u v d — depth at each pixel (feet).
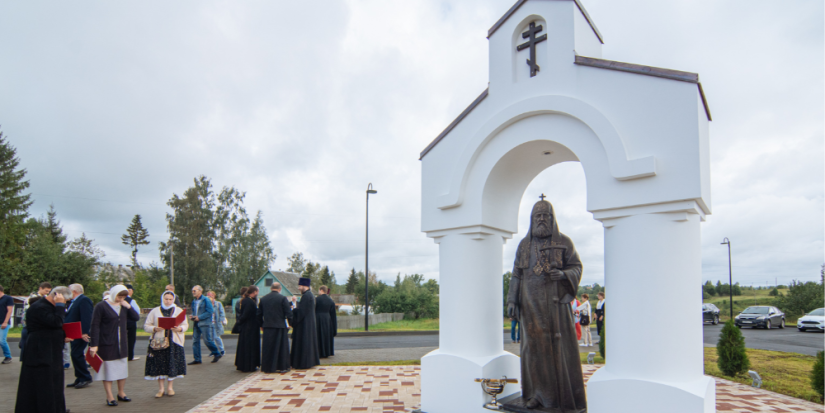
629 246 14.71
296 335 31.58
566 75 16.74
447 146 20.57
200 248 128.06
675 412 13.17
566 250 16.81
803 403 21.84
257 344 31.17
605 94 15.61
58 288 19.62
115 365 22.02
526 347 16.90
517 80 18.45
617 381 14.25
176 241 128.36
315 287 194.29
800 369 30.89
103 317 21.89
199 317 34.19
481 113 19.40
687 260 14.05
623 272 14.76
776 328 83.71
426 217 21.03
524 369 17.06
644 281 14.28
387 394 23.41
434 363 19.31
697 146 13.53
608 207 15.16
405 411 20.10
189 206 129.29
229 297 130.93
